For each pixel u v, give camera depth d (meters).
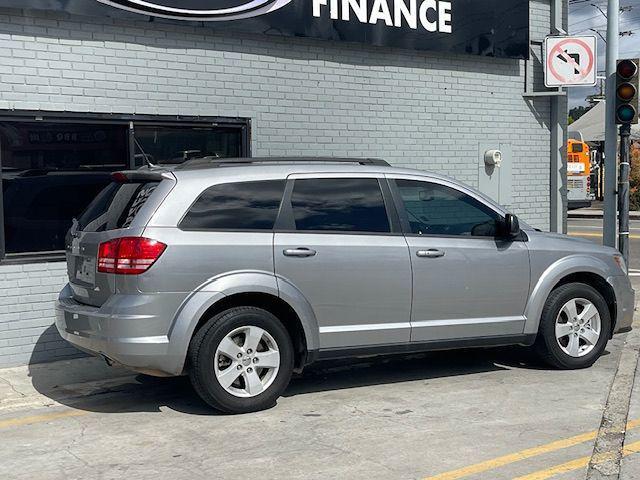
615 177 10.91
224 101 9.34
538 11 12.44
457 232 7.21
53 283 8.27
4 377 7.67
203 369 6.15
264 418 6.27
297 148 9.98
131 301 5.95
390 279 6.80
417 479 4.94
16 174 8.10
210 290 6.13
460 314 7.14
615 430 5.87
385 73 10.70
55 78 8.20
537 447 5.52
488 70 11.80
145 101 8.79
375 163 7.23
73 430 6.07
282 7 9.54
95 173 8.59
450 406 6.55
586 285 7.75
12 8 7.89
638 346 8.76
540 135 12.51
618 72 10.43
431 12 10.89
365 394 6.97
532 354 8.44
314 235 6.58
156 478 5.04
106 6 8.31
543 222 12.66
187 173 6.36
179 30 8.97
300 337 6.59
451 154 11.48
